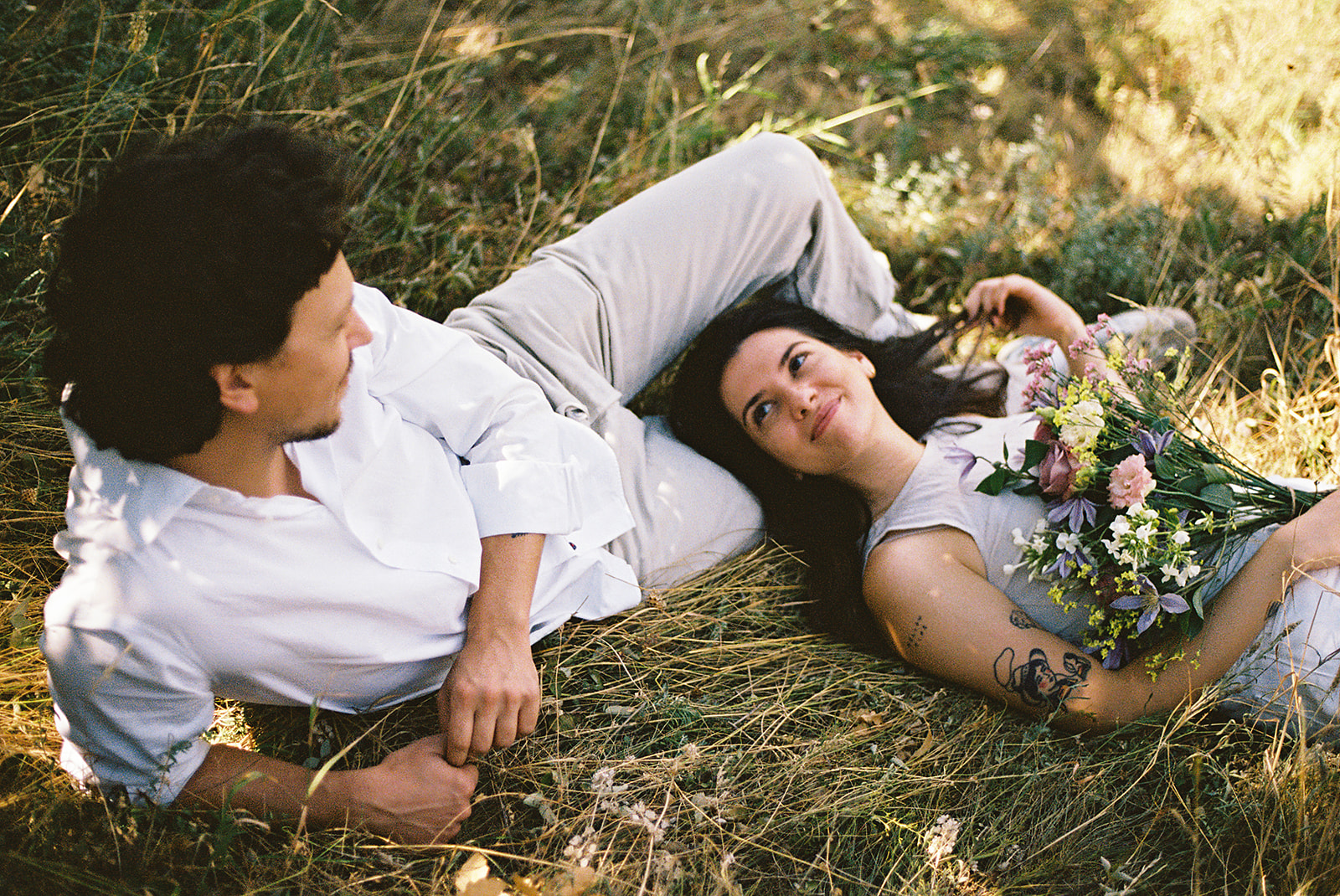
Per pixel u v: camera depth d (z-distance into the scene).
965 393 2.60
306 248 1.20
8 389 2.18
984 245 3.22
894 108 3.86
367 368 1.60
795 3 4.17
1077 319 2.60
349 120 2.96
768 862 1.79
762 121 3.72
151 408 1.23
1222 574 2.00
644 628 2.19
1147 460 1.95
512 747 1.90
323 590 1.51
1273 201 3.23
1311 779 1.74
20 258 2.25
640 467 2.32
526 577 1.72
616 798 1.83
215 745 1.63
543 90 3.59
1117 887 1.72
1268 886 1.68
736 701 2.10
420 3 3.67
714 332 2.49
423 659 1.71
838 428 2.29
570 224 2.93
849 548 2.36
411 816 1.63
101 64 2.50
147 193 1.16
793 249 2.57
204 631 1.43
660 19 3.90
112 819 1.50
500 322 2.21
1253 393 2.65
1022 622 2.01
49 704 1.77
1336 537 1.80
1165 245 3.07
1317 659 1.86
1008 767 1.94
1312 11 3.68
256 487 1.44
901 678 2.16
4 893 1.40
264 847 1.65
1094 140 3.74
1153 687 1.89
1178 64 3.86
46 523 2.01
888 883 1.75
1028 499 2.15
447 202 2.91
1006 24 4.23
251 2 2.86
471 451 1.80
